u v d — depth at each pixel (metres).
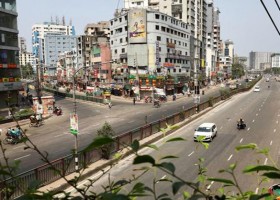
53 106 47.84
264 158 21.45
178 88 86.81
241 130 32.94
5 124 37.12
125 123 37.44
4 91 49.12
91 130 33.66
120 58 81.94
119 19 82.12
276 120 38.91
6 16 50.69
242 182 16.66
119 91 77.94
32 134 31.88
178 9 101.69
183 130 32.62
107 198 1.40
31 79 161.50
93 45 96.12
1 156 22.78
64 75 128.75
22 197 1.58
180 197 13.03
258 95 78.69
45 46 196.75
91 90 75.00
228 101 64.31
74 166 17.30
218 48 182.50
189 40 95.00
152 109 51.47
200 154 22.89
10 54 51.66
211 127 28.70
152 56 76.25
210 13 151.75
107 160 19.72
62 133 32.34
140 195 1.59
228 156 22.30
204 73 118.81
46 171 15.38
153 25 76.31
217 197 1.54
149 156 1.34
